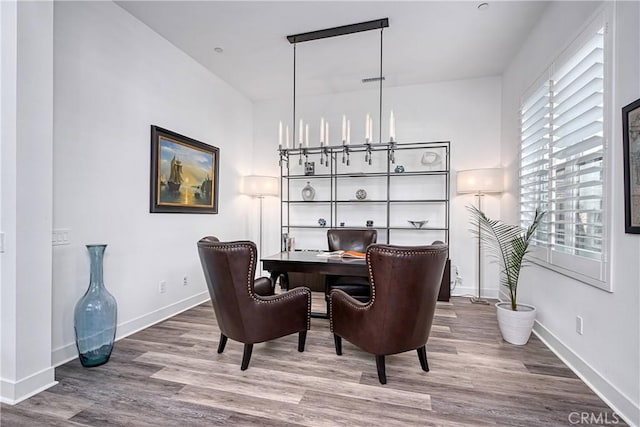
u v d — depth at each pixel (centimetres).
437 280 207
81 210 247
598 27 200
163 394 194
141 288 307
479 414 176
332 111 486
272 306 229
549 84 268
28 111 191
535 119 302
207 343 271
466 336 287
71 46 238
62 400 188
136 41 298
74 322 227
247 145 508
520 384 206
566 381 210
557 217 254
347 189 479
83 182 249
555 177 251
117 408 181
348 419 172
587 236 211
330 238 389
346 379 212
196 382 208
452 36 326
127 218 290
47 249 203
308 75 422
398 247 193
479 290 411
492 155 425
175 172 346
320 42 340
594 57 207
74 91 241
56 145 228
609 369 188
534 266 302
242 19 299
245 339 223
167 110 338
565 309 241
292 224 505
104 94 266
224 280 217
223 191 443
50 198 204
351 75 422
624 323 177
